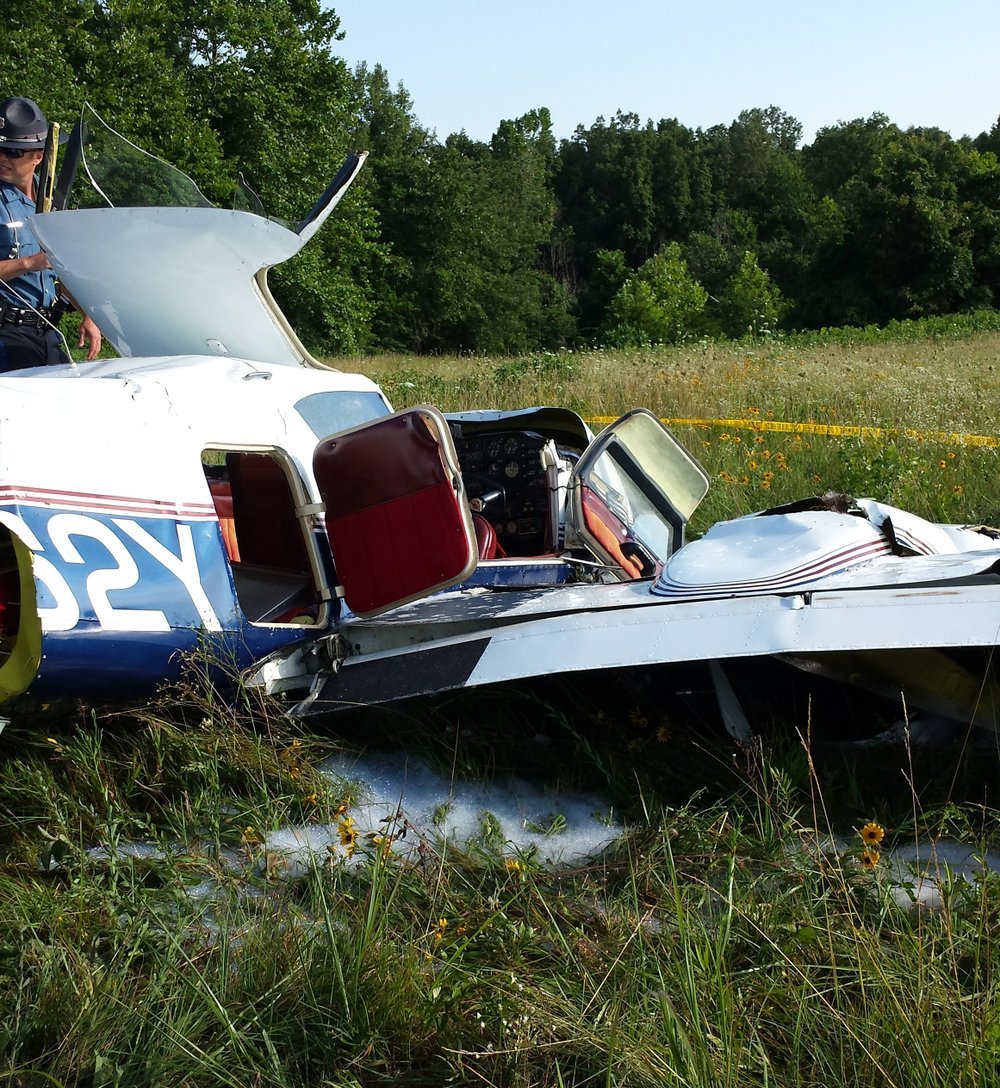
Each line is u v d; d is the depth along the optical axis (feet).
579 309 273.54
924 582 11.27
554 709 12.42
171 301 14.56
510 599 13.62
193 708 11.69
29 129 15.52
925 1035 6.97
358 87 185.16
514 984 7.76
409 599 12.09
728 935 8.15
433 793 11.50
